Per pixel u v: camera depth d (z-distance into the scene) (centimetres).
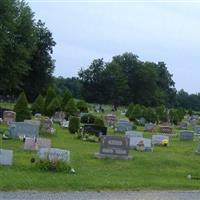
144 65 14800
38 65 9050
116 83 13838
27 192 1320
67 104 5566
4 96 9269
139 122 6266
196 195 1499
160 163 2198
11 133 2828
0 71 6341
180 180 1781
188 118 8906
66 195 1325
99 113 8462
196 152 2889
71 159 2091
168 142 3431
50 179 1508
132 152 2581
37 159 1748
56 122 4812
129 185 1549
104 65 14088
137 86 14700
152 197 1400
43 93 9200
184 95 18325
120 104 14012
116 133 4206
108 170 1898
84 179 1569
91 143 3025
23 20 6656
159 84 16400
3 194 1269
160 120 7369
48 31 9338
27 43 6738
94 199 1301
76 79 16512
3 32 6056
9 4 6141
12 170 1636
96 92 13888
